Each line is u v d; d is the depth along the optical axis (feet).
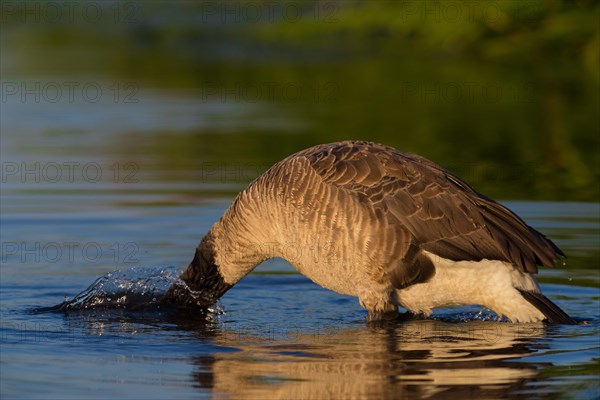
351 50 129.70
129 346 33.45
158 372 30.27
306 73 111.86
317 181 36.63
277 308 39.86
